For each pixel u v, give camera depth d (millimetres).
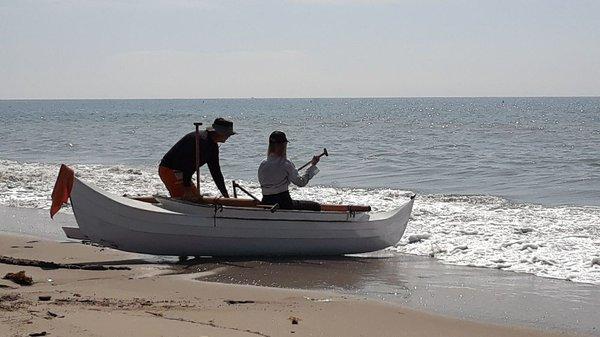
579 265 9086
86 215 9430
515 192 17547
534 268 9016
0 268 8078
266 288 7805
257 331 5887
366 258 9992
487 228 11734
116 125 60469
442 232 11508
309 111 125125
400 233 10766
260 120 73625
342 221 10164
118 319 5859
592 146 30250
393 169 22938
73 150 31656
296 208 10180
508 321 6656
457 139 36312
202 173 21219
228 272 8781
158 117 88000
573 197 16500
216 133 9930
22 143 36469
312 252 10125
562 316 6852
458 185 19078
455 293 7766
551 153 27188
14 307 6145
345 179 20609
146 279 8047
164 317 6090
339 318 6508
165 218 9508
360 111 120625
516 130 44156
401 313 6828
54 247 10117
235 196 10391
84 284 7543
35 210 13969
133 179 19094
